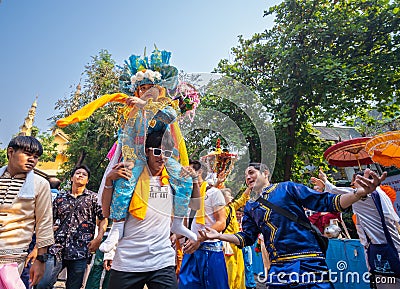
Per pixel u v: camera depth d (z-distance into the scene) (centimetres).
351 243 452
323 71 855
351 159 587
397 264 347
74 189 388
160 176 219
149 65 227
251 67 927
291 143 930
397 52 927
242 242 266
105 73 1653
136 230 228
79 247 364
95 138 1627
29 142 257
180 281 317
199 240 258
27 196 254
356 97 979
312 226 245
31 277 266
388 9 939
